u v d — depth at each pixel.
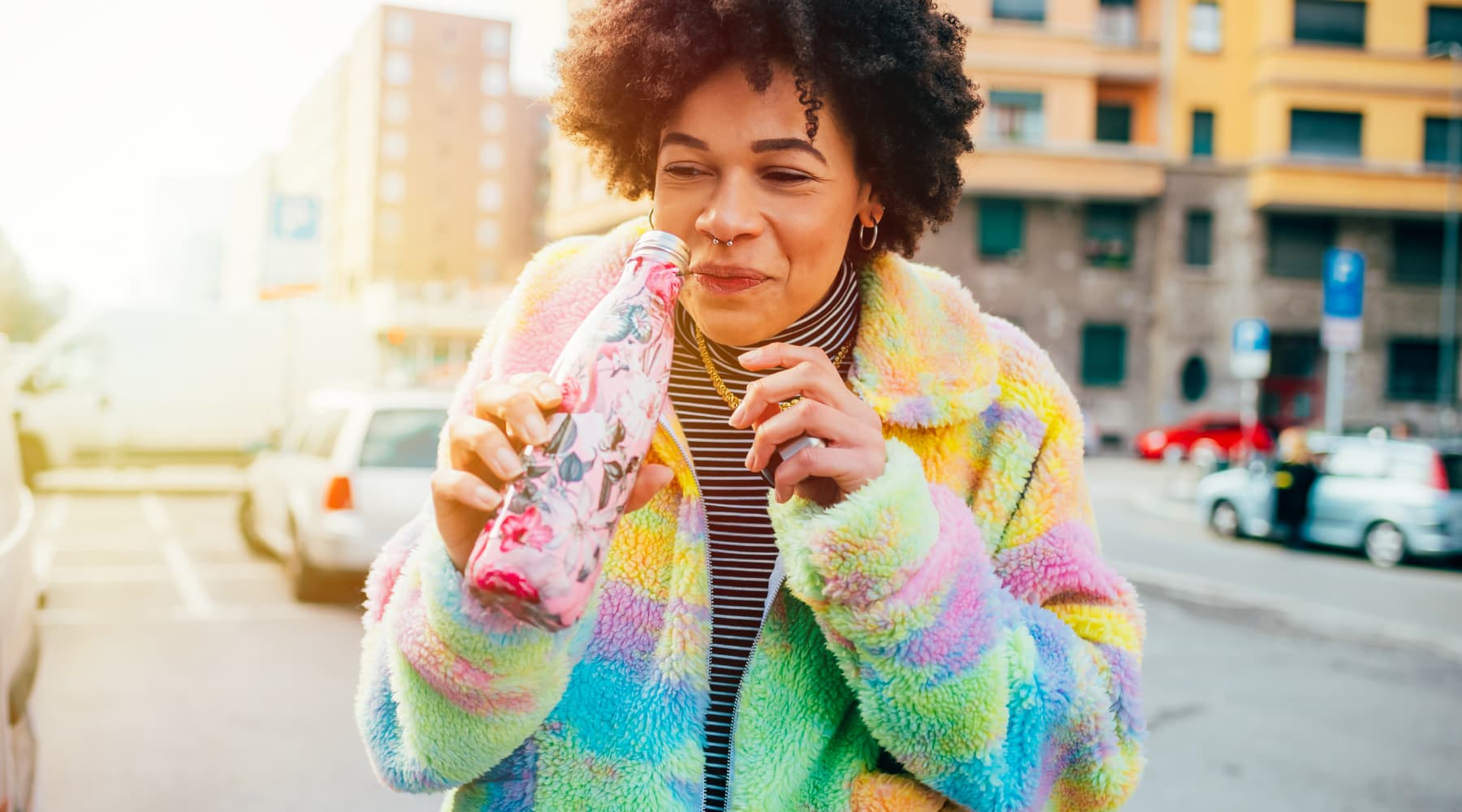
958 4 27.25
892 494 0.90
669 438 1.06
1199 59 28.78
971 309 1.14
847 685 1.04
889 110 1.06
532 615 0.84
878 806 1.01
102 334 15.23
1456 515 10.92
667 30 1.00
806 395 0.92
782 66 0.98
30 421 14.55
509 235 68.50
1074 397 1.16
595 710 1.02
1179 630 7.60
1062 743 1.03
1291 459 12.41
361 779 4.24
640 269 0.92
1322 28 28.52
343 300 71.12
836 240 1.02
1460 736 5.21
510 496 0.84
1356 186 28.31
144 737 4.68
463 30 67.81
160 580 8.36
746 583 1.09
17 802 2.83
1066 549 1.09
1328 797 4.35
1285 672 6.45
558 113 1.20
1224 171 28.78
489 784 1.04
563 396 0.86
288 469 8.16
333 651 6.21
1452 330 28.23
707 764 1.04
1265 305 28.89
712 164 1.00
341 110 73.38
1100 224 28.64
